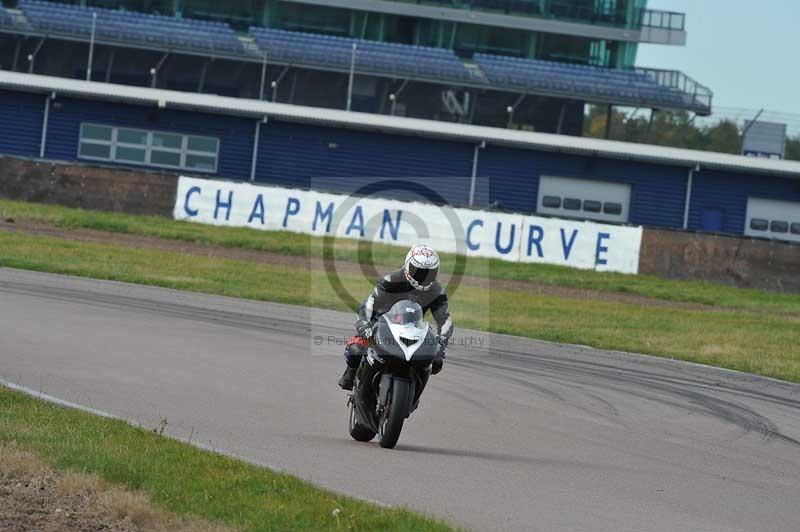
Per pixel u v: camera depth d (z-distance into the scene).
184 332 63.16
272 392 47.28
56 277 84.44
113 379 45.97
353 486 30.56
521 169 182.50
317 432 39.38
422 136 180.00
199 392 45.19
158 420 38.25
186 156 179.00
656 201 184.00
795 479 37.91
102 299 74.25
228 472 29.38
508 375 58.78
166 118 178.25
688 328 90.44
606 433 44.31
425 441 39.47
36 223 119.00
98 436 32.56
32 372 45.47
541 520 28.39
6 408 35.62
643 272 123.50
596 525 28.36
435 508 28.69
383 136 180.00
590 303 102.81
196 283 89.44
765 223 184.50
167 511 25.47
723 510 31.73
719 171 183.38
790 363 74.00
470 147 181.25
